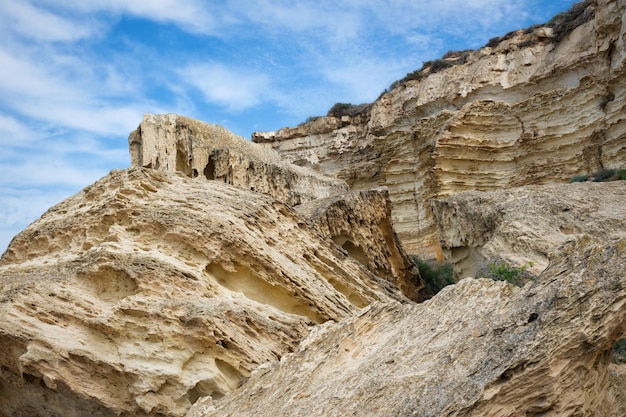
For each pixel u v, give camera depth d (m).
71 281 15.43
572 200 20.94
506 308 10.63
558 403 9.50
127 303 14.68
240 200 18.31
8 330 14.18
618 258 9.93
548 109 37.72
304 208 24.84
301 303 16.78
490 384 9.55
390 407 10.07
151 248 16.19
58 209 18.75
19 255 17.84
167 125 26.62
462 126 39.22
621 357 14.01
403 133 44.41
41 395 14.69
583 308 9.72
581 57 37.12
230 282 16.56
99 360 14.29
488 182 38.47
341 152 48.97
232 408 12.48
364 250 24.70
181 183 18.69
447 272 30.11
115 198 17.16
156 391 14.02
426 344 11.08
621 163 33.75
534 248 18.92
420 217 42.47
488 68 41.50
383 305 13.16
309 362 12.65
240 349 14.48
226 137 28.97
